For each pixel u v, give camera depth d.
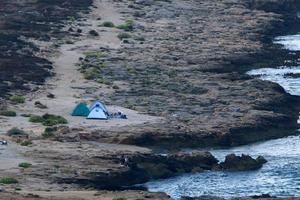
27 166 171.75
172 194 167.62
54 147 187.12
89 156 181.50
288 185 174.38
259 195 163.50
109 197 153.75
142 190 167.25
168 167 183.00
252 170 184.50
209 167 185.50
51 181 164.88
